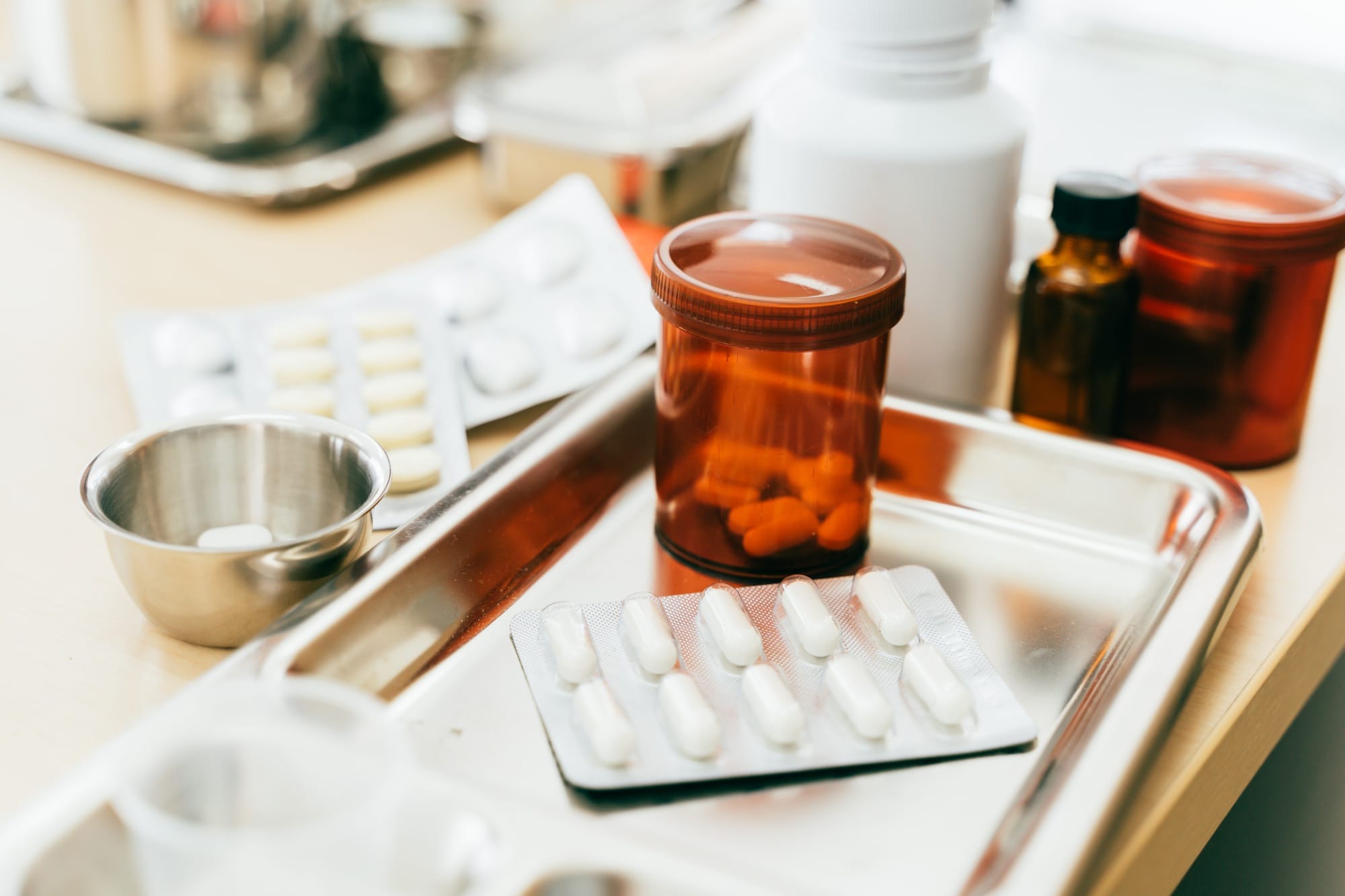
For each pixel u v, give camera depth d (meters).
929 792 0.37
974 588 0.47
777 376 0.43
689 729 0.37
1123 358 0.53
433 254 0.73
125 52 0.80
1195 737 0.40
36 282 0.67
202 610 0.40
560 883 0.31
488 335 0.60
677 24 0.90
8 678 0.40
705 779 0.36
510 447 0.50
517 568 0.46
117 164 0.79
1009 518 0.52
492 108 0.77
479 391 0.58
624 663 0.41
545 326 0.61
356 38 0.87
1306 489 0.53
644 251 0.67
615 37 0.88
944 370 0.55
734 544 0.46
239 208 0.77
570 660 0.39
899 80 0.51
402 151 0.83
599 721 0.37
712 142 0.75
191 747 0.28
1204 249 0.51
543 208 0.68
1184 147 0.89
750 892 0.30
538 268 0.64
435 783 0.33
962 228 0.52
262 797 0.29
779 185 0.53
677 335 0.44
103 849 0.31
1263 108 0.97
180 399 0.54
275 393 0.54
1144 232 0.53
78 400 0.56
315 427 0.45
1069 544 0.50
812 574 0.46
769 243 0.46
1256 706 0.43
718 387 0.44
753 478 0.45
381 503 0.50
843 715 0.39
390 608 0.41
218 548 0.39
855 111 0.51
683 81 0.80
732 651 0.40
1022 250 0.71
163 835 0.27
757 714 0.38
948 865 0.35
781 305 0.41
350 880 0.28
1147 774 0.36
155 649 0.42
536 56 0.85
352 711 0.28
